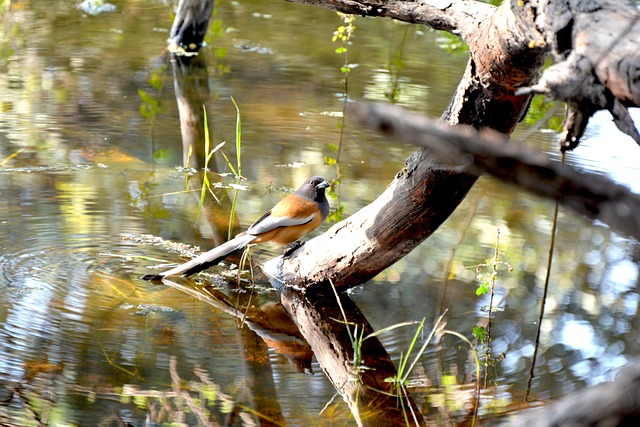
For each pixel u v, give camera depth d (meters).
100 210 12.42
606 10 5.61
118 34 22.61
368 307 10.25
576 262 11.44
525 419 3.84
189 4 20.59
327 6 9.18
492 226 12.62
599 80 5.36
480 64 7.92
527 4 6.71
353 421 7.58
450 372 8.62
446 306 10.22
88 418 7.37
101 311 9.52
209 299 10.21
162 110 17.05
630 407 3.57
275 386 8.20
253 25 24.33
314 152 15.26
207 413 7.57
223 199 13.15
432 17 8.43
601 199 3.66
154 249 11.28
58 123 16.03
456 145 3.64
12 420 7.22
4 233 11.40
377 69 20.34
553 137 15.98
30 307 9.41
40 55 20.38
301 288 10.59
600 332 9.46
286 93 18.34
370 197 13.24
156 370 8.33
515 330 9.55
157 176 13.95
